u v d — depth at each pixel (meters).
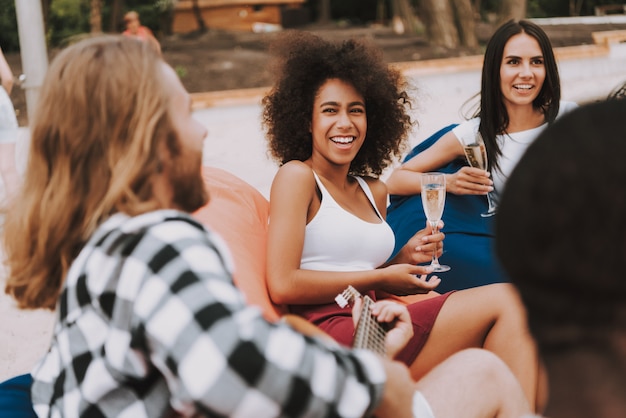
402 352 2.59
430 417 1.98
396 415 1.71
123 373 1.55
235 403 1.44
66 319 1.62
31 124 1.69
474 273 3.72
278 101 3.11
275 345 1.48
